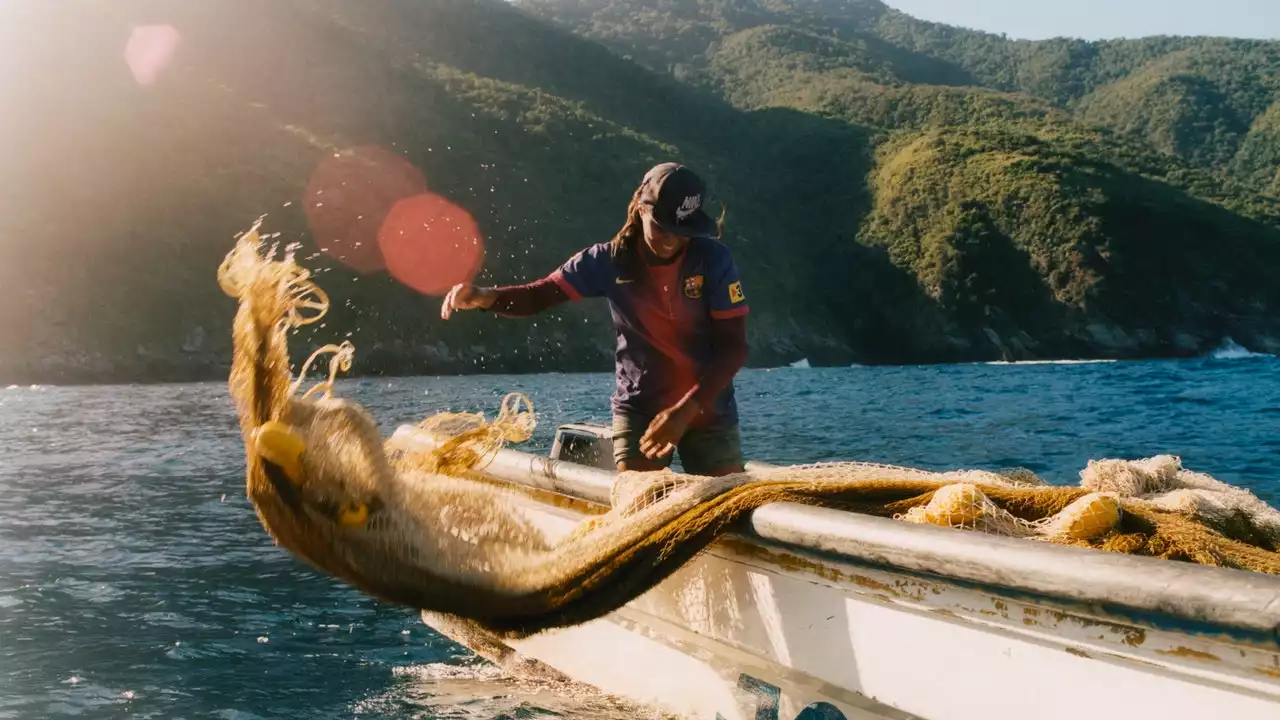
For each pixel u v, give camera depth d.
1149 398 24.30
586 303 85.00
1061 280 108.81
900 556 2.18
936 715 2.23
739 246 114.50
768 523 2.50
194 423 21.44
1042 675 2.00
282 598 5.49
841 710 2.48
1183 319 105.69
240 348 2.51
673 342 3.45
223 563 6.45
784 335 107.38
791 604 2.61
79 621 5.00
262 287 2.47
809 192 140.12
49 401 34.41
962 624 2.15
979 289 111.50
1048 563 1.90
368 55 120.69
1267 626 1.57
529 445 9.77
